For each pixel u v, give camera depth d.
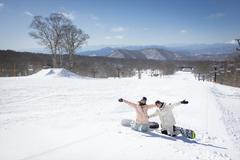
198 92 24.33
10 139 7.78
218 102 19.77
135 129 9.20
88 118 11.60
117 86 28.44
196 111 14.66
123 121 9.87
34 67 70.94
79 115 12.47
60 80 32.72
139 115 9.16
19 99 17.06
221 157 7.02
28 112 13.14
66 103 16.36
